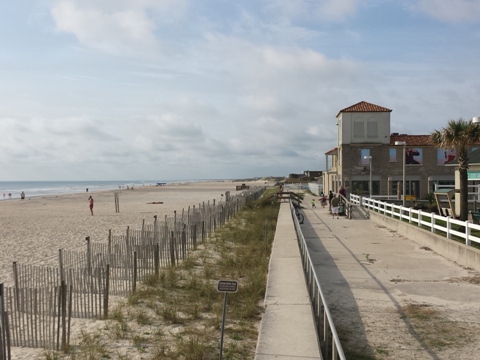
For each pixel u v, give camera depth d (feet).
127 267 48.34
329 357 27.35
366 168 158.51
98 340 31.53
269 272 45.11
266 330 28.25
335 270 51.62
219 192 332.60
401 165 158.61
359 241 73.05
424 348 29.09
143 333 32.73
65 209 166.09
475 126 70.74
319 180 320.50
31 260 62.03
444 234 67.82
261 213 117.91
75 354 29.55
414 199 127.54
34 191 459.32
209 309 38.09
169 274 48.67
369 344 29.84
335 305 38.42
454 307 37.55
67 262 57.21
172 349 29.32
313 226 93.86
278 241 66.49
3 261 61.46
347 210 110.83
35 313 31.96
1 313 28.25
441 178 155.94
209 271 50.57
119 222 114.73
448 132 72.13
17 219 126.52
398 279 47.14
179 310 37.35
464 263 53.31
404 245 68.44
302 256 51.03
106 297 36.78
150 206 179.83
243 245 71.82
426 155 156.66
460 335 31.24
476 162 89.92
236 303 38.83
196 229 72.90
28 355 29.76
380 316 35.47
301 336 27.22
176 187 489.67
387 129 159.12
